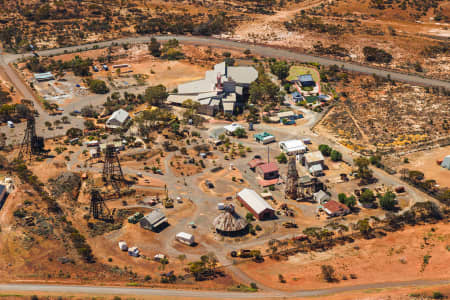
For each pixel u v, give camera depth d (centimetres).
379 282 11819
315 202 15462
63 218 14100
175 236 13688
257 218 14512
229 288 11631
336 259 12756
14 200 14825
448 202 15100
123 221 14338
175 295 11325
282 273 12238
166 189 15988
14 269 12131
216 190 16012
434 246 13138
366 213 14900
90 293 11338
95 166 17200
